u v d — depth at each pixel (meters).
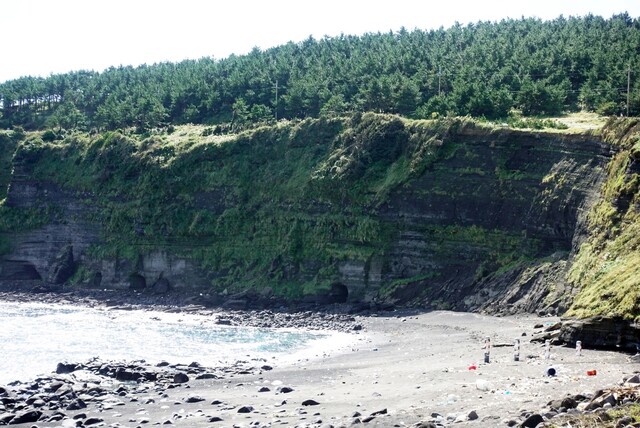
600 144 93.06
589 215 87.75
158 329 93.25
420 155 114.75
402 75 151.25
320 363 64.19
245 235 132.00
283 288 120.94
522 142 105.19
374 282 113.94
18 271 153.50
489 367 51.62
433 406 37.78
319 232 122.00
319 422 36.47
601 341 58.09
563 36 166.38
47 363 65.62
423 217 111.81
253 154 139.38
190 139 151.00
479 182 107.88
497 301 94.50
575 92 139.25
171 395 48.62
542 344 62.25
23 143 162.75
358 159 122.81
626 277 61.41
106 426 39.00
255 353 72.38
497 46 165.12
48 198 156.12
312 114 157.75
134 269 139.75
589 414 29.89
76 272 147.50
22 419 41.16
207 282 131.50
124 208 144.88
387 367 58.59
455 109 131.50
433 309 101.62
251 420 38.59
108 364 60.25
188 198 140.25
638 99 116.31
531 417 30.38
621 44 147.00
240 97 172.75
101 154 153.75
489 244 104.19
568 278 84.94
